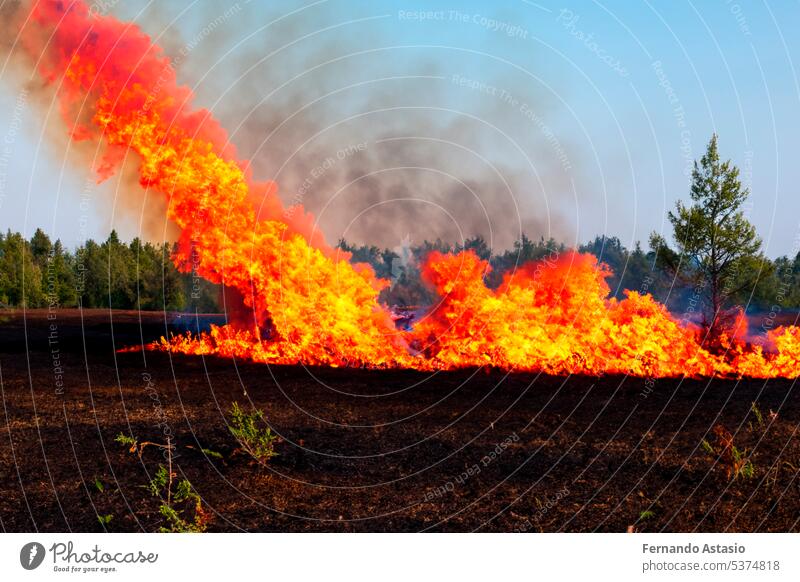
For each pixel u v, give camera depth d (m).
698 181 13.64
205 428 8.35
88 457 7.28
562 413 9.46
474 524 5.88
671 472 6.92
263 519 5.98
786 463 6.99
